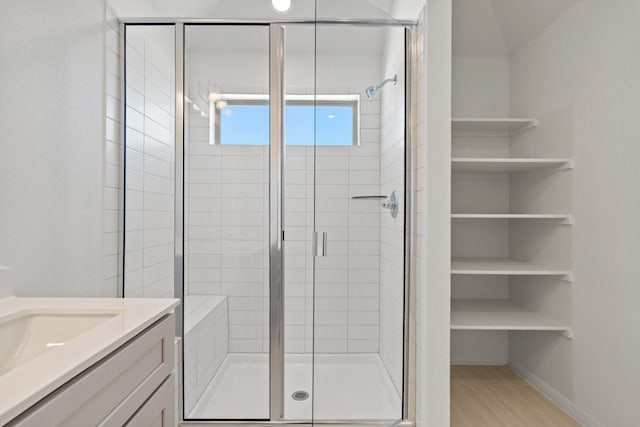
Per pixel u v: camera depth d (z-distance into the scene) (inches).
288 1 76.2
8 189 47.1
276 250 77.4
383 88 78.5
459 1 91.4
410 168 79.8
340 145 78.0
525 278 102.4
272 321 76.2
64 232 57.4
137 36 74.0
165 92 76.1
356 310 77.2
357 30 77.5
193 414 75.0
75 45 59.4
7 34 46.6
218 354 76.4
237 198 78.1
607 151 74.4
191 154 77.6
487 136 110.3
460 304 105.0
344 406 75.9
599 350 75.4
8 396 22.3
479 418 80.8
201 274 77.2
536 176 97.7
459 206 111.3
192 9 75.6
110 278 69.6
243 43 78.0
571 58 84.6
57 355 28.4
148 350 38.7
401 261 79.3
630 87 69.1
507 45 105.0
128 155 73.0
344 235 77.6
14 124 47.8
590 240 78.6
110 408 31.8
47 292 53.9
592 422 76.5
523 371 102.0
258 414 75.4
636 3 67.6
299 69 77.8
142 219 74.6
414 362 78.6
